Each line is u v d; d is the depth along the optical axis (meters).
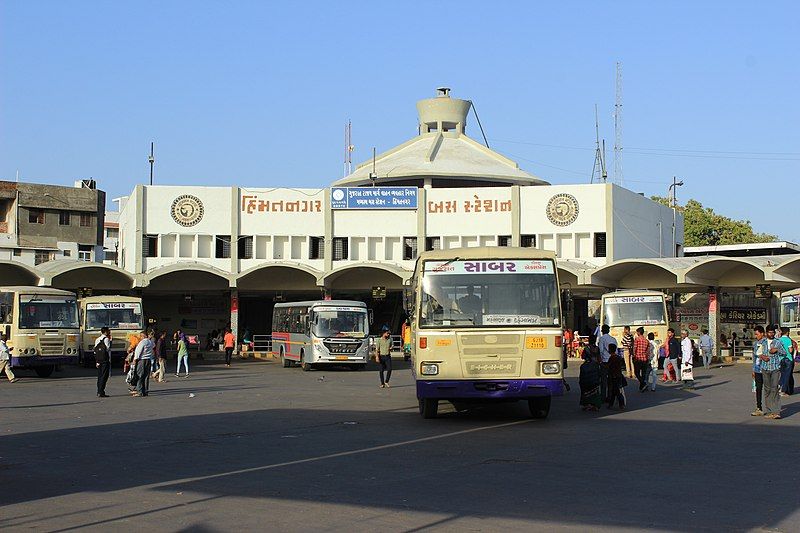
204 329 60.56
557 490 11.40
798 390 29.64
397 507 10.34
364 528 9.29
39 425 19.16
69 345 36.47
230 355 47.41
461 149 67.50
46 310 36.19
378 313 60.91
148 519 9.80
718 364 47.75
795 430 18.16
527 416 21.19
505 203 56.50
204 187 56.38
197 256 56.12
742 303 56.25
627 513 9.99
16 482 12.16
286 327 45.91
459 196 57.00
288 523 9.54
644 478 12.31
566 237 55.91
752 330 55.75
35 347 35.50
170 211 56.06
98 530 9.28
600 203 55.28
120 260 63.62
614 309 40.53
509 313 19.17
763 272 46.47
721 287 51.94
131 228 57.25
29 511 10.26
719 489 11.48
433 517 9.79
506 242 56.59
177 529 9.31
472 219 56.81
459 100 72.00
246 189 56.81
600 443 16.09
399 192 57.12
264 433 17.66
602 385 23.38
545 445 15.81
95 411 22.33
